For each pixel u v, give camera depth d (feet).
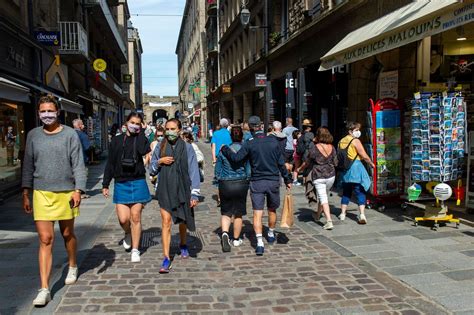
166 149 17.33
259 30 73.77
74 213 14.66
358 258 17.97
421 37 21.08
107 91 106.22
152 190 39.75
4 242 20.57
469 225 22.25
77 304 13.58
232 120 119.24
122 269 17.07
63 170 14.03
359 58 28.04
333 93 46.70
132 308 13.34
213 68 142.41
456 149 22.50
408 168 26.23
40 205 13.71
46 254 13.83
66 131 14.32
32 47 42.09
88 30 76.13
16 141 38.14
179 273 16.61
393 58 31.78
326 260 17.93
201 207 30.63
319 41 45.50
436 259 17.37
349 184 24.36
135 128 17.80
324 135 23.11
